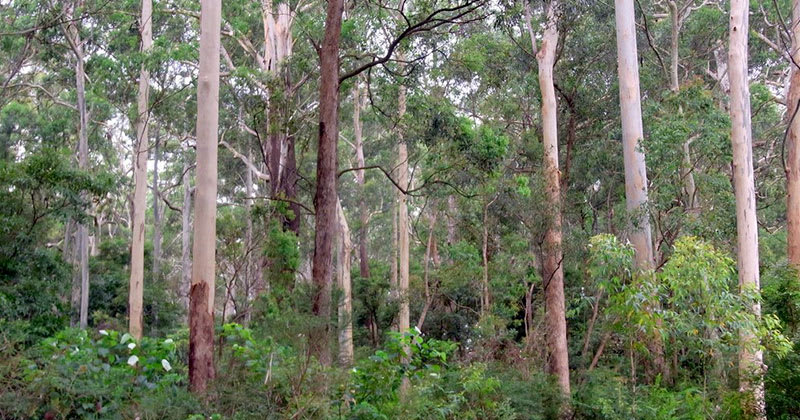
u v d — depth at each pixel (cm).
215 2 1136
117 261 3152
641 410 1128
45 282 1619
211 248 1063
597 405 1190
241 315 1470
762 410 962
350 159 3284
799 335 1054
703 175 1783
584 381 1359
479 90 2178
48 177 1572
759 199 2522
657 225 1700
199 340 1009
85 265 2262
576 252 1619
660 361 1305
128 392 726
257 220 1933
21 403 642
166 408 693
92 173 1734
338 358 888
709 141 1725
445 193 1834
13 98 2808
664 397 1166
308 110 2133
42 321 1567
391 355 884
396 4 1927
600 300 1833
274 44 2331
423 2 1496
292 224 2075
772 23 2314
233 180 3469
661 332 1081
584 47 2016
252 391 740
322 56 1327
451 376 1113
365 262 3028
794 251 1573
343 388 777
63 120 2697
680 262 1096
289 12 2347
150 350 868
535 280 2073
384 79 1797
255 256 1855
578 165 2169
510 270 2088
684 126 1655
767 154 2539
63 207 1620
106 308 2612
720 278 1078
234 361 835
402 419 821
